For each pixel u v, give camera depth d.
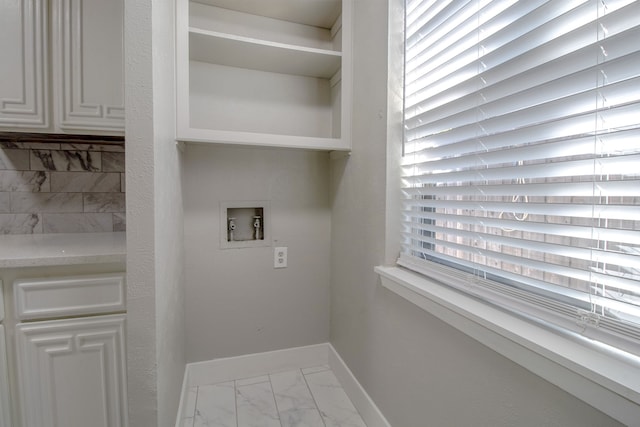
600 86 0.58
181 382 1.47
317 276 1.89
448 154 0.99
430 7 1.05
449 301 0.86
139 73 0.90
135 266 0.92
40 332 1.02
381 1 1.26
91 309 1.07
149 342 0.95
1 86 1.16
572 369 0.55
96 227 1.53
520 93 0.73
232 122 1.68
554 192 0.67
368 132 1.38
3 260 0.96
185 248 1.64
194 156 1.64
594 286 0.61
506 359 0.72
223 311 1.73
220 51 1.51
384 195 1.24
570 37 0.62
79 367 1.06
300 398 1.59
